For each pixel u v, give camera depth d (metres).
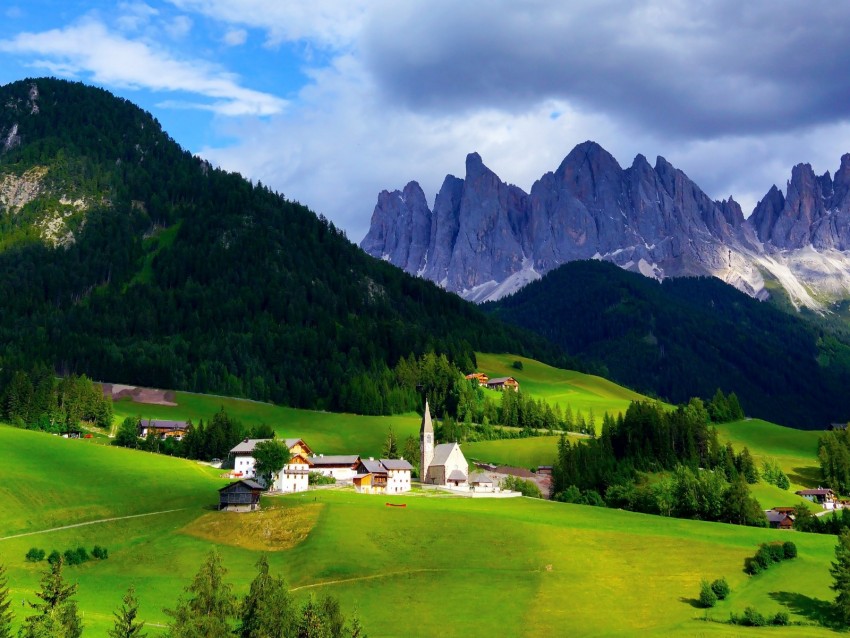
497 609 133.75
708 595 136.00
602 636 124.38
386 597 138.38
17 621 109.88
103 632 111.19
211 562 111.31
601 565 151.50
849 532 147.25
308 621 106.88
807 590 140.25
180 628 101.75
